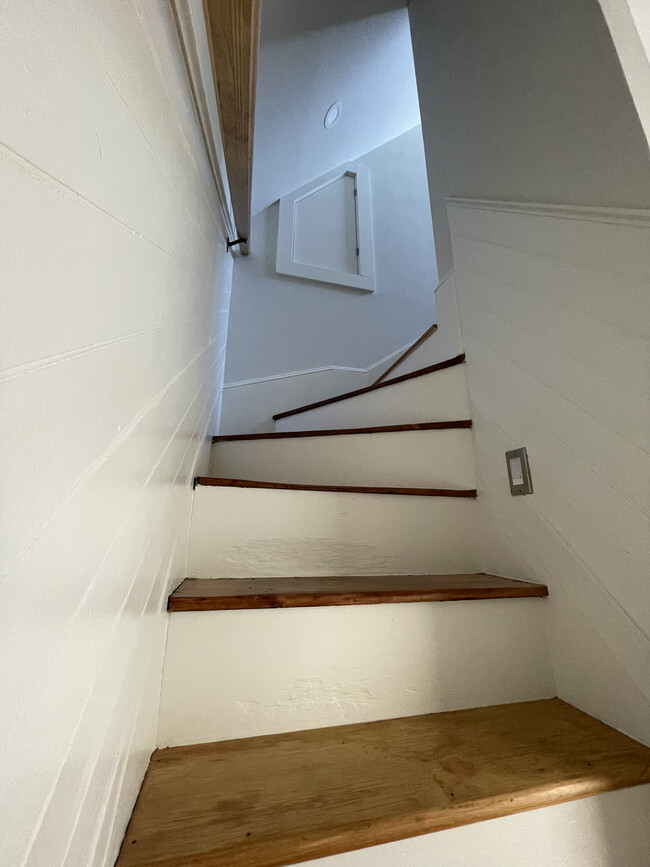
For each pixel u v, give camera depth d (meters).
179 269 0.74
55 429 0.27
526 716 0.73
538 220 0.99
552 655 0.83
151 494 0.55
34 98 0.24
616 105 0.75
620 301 0.73
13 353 0.22
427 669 0.75
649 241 0.68
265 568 0.96
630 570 0.69
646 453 0.67
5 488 0.21
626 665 0.69
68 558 0.29
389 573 1.04
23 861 0.22
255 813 0.48
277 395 2.26
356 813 0.48
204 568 0.92
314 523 1.01
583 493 0.80
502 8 1.20
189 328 0.89
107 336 0.36
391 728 0.68
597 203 0.80
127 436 0.43
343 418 1.82
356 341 2.50
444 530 1.10
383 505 1.07
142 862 0.41
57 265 0.27
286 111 1.79
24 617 0.23
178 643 0.66
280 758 0.59
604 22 0.79
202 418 1.23
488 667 0.79
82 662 0.32
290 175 2.38
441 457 1.25
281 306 2.39
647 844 0.55
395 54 2.14
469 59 1.42
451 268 1.53
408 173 2.97
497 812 0.50
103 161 0.35
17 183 0.22
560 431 0.88
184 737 0.63
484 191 1.29
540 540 0.91
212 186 1.23
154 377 0.55
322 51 1.70
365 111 2.42
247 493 0.97
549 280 0.94
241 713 0.66
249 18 0.81
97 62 0.34
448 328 1.53
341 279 2.55
